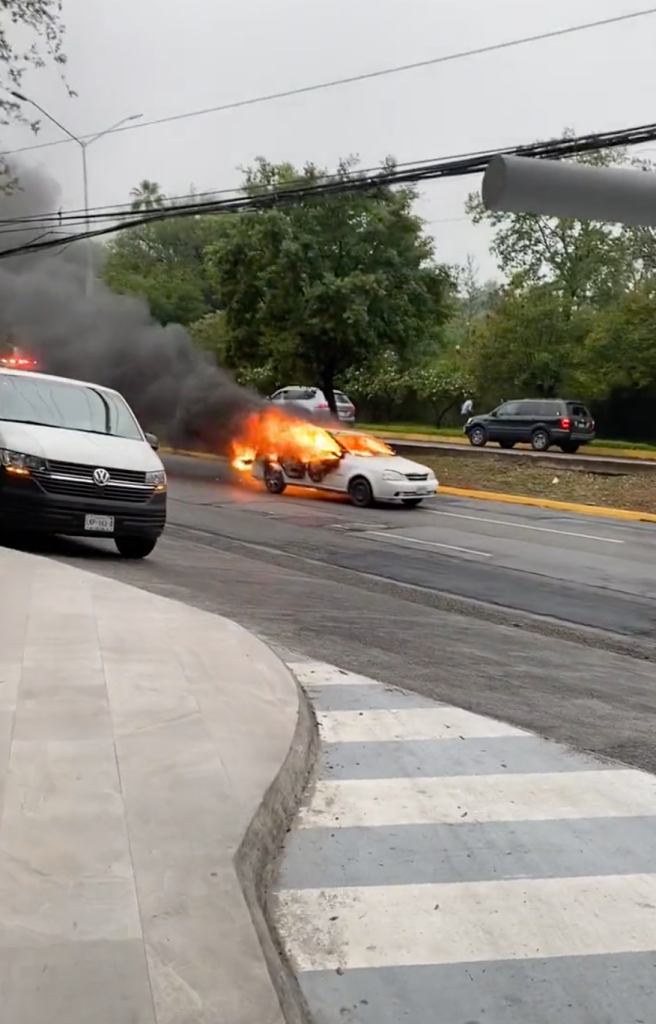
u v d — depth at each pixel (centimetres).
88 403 1202
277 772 473
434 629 902
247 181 2686
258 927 346
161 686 601
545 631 936
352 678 696
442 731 590
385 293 2692
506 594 1113
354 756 543
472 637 880
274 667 662
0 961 308
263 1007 294
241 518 1652
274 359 2792
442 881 404
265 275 2698
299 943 354
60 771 461
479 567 1288
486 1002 321
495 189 294
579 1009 319
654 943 359
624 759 558
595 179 294
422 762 538
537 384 4216
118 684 600
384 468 1889
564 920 374
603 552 1465
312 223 2667
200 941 326
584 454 3253
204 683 612
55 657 652
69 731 514
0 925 328
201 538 1413
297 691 614
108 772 462
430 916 375
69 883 358
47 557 1100
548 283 4306
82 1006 289
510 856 427
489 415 3459
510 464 2741
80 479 1076
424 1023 310
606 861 425
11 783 444
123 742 502
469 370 4331
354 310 2612
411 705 639
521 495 2211
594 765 544
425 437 3825
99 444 1120
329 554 1336
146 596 862
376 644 820
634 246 4300
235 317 2834
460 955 348
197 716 549
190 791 445
